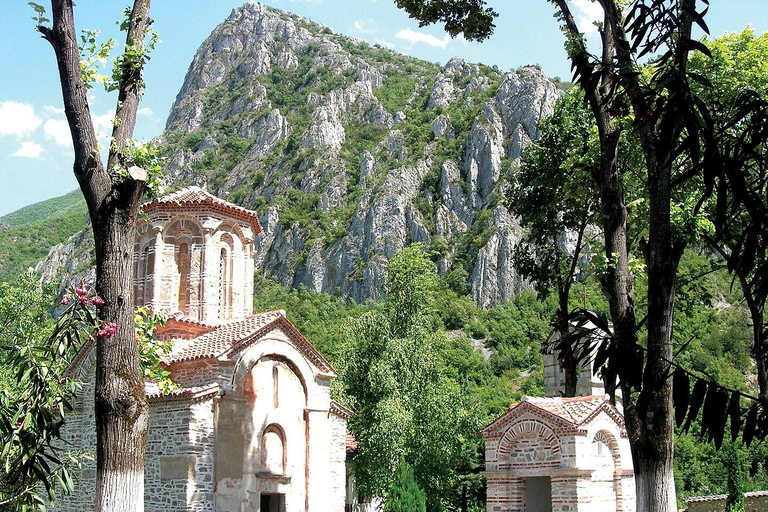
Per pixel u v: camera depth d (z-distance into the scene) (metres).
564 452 28.20
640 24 7.25
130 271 14.58
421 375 39.94
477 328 120.69
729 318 78.81
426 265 42.72
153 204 32.19
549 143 34.59
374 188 172.25
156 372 17.41
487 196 159.25
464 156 171.12
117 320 14.16
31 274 44.28
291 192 191.25
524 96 172.88
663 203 12.20
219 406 27.84
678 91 6.61
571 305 65.31
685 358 65.31
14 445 14.98
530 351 108.81
